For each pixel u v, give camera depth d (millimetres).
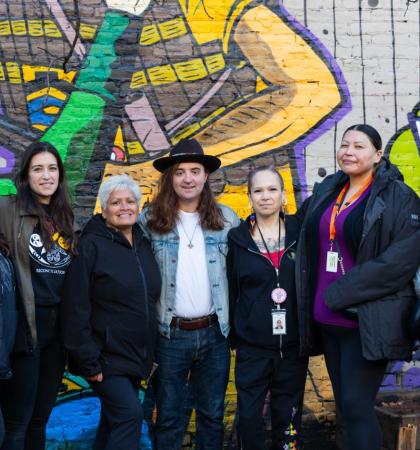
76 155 4629
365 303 3523
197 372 3953
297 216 4051
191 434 4707
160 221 3895
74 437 4598
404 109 4914
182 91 4734
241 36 4789
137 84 4695
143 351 3664
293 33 4832
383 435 4398
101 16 4652
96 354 3545
